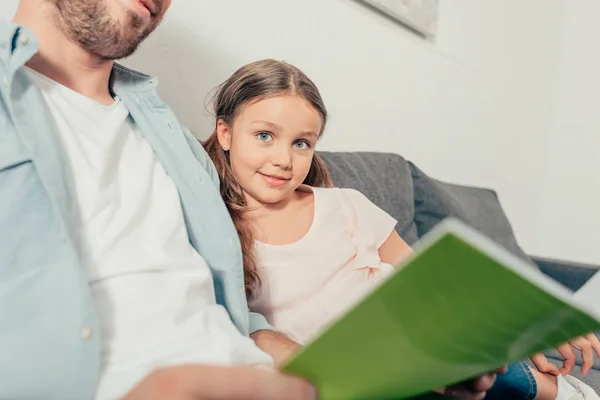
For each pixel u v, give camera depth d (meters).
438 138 2.30
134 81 0.95
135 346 0.67
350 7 1.81
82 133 0.77
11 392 0.56
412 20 2.05
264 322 0.94
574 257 3.00
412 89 2.12
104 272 0.69
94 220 0.71
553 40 3.02
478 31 2.48
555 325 0.48
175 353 0.67
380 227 1.15
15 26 0.70
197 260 0.82
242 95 1.03
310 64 1.69
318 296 1.02
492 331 0.46
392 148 2.06
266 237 1.05
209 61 1.38
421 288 0.40
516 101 2.79
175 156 0.91
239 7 1.45
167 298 0.72
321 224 1.09
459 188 1.97
